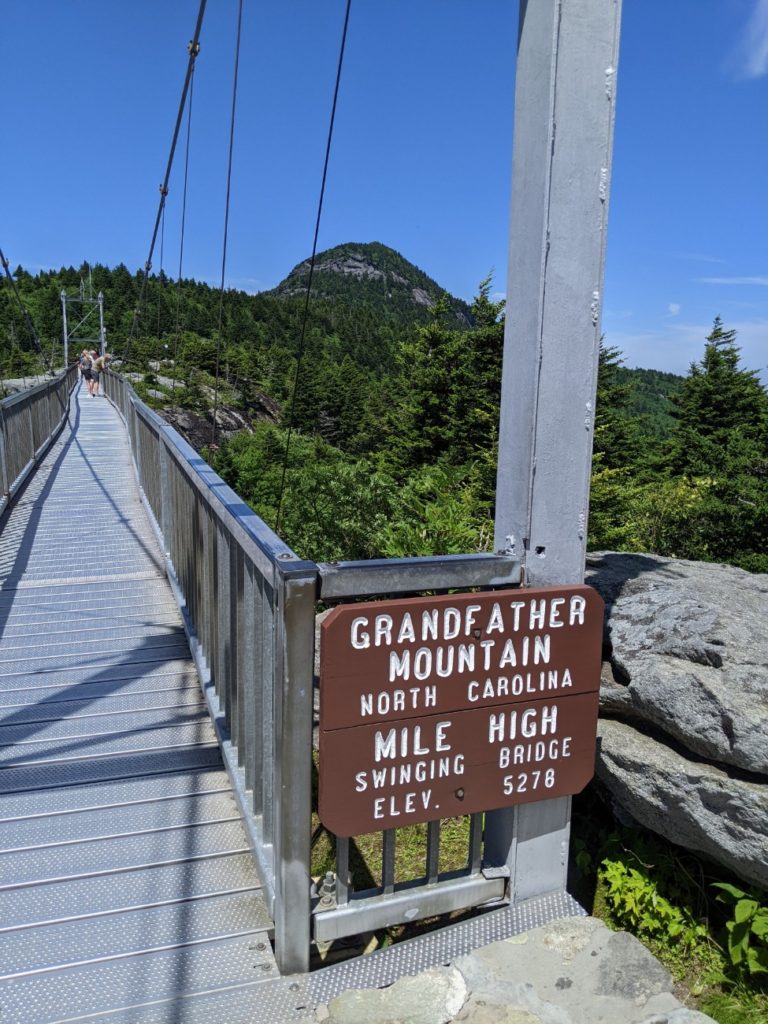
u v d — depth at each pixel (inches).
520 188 85.6
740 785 88.7
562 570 88.0
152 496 280.4
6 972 80.7
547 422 85.3
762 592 127.8
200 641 147.3
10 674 153.9
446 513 215.9
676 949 100.8
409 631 77.7
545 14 79.9
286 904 79.1
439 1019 75.8
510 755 84.7
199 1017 75.9
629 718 108.2
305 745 75.5
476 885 88.4
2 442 303.6
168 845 101.9
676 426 1280.8
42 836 103.0
